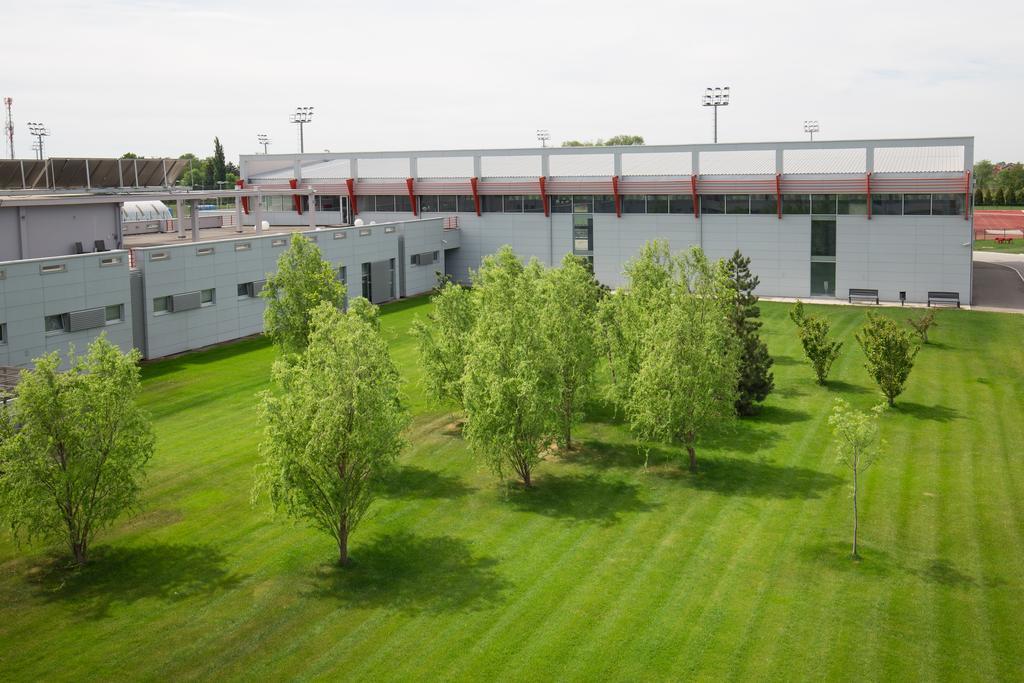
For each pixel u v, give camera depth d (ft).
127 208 223.30
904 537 82.28
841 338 169.17
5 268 124.67
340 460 75.87
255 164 286.25
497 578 75.51
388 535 84.23
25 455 73.10
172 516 87.81
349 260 201.46
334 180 262.26
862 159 215.31
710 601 71.10
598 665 62.39
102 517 77.61
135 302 149.48
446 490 95.50
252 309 175.01
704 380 97.66
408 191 253.85
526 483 96.12
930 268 203.72
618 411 124.26
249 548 81.20
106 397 75.82
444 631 67.21
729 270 129.29
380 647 65.16
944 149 213.46
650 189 226.79
